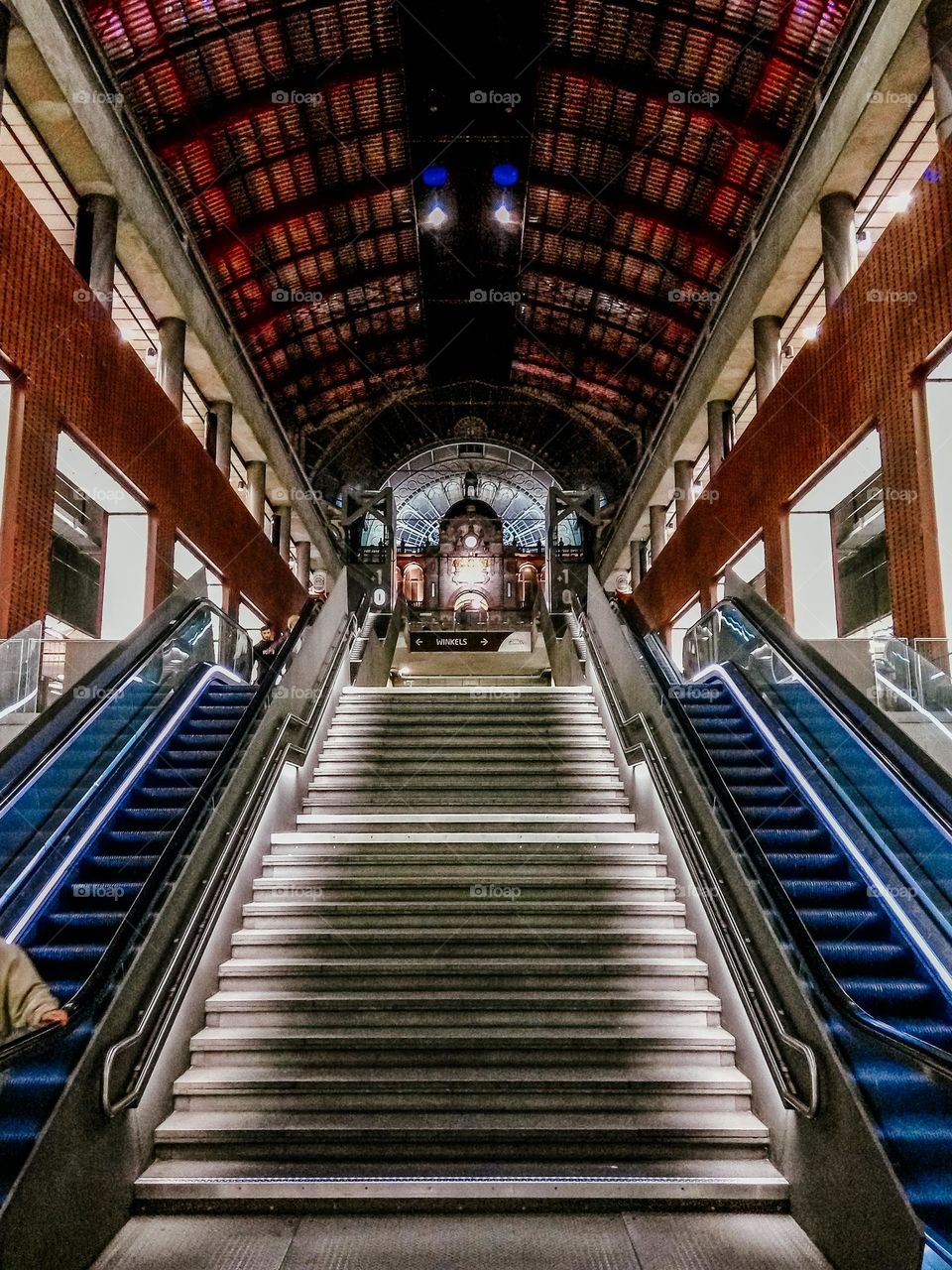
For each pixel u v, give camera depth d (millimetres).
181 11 12438
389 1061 4395
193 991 4484
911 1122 2789
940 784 4508
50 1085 3045
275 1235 3488
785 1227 3578
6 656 6547
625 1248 3406
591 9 13359
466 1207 3686
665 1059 4430
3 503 8586
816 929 4762
